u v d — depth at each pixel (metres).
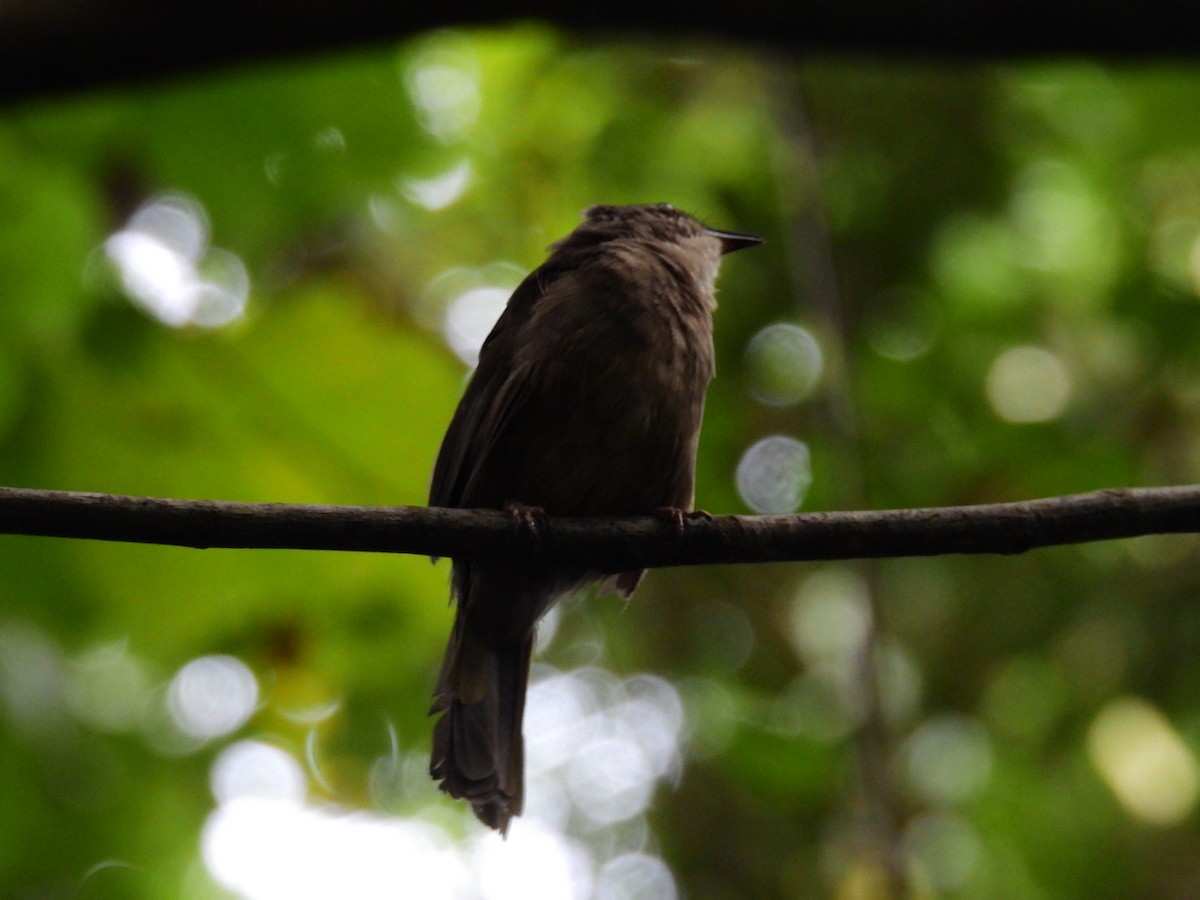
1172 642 14.10
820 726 13.86
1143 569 14.57
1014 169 14.20
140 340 9.98
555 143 13.16
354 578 10.69
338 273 10.60
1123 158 13.81
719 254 10.11
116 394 9.96
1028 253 14.41
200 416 10.09
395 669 11.45
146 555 10.24
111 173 9.93
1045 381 14.39
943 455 14.12
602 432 8.06
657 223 10.00
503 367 8.38
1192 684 14.03
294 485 10.29
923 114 13.95
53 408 9.89
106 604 10.27
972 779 14.45
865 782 10.36
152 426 10.02
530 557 6.78
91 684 11.23
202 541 5.91
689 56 14.00
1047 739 14.41
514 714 8.40
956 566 14.90
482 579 8.16
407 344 10.36
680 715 15.34
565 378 8.03
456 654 8.31
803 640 14.84
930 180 14.15
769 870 14.82
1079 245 14.41
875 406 14.06
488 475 8.19
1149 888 13.75
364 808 12.03
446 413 10.34
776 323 14.59
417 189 11.02
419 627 10.93
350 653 10.97
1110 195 14.12
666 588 15.38
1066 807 14.21
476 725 8.22
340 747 11.91
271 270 10.50
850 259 14.18
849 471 11.40
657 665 15.50
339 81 10.19
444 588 10.84
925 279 14.34
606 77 13.88
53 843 10.43
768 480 14.04
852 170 14.10
